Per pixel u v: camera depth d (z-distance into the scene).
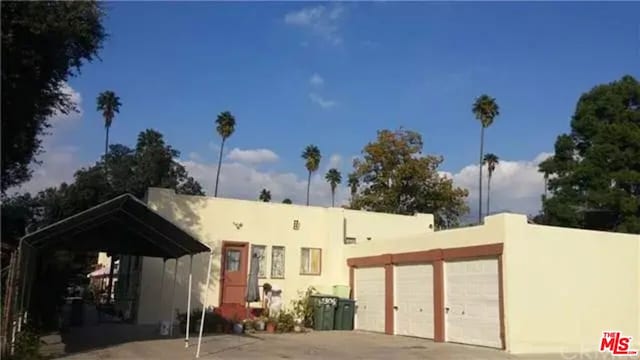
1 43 14.12
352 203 46.00
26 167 19.75
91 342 17.02
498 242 18.81
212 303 24.67
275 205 26.62
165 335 19.67
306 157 85.69
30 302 17.53
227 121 68.94
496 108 57.44
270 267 26.09
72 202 33.78
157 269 24.00
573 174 35.12
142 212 15.96
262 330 23.59
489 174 75.38
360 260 26.17
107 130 69.19
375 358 15.91
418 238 22.62
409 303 22.78
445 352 17.58
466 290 19.98
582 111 36.03
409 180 44.06
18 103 16.06
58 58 16.45
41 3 15.01
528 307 18.42
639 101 35.28
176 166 48.66
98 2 16.61
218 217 25.44
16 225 26.86
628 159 33.75
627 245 20.98
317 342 19.73
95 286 46.12
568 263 19.48
